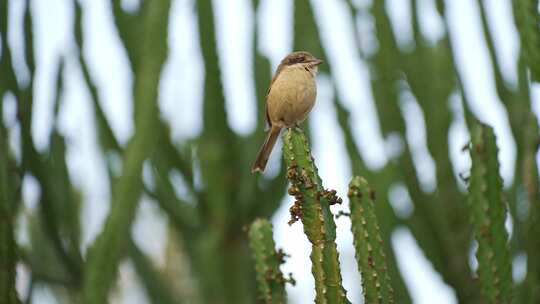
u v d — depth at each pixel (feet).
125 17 37.19
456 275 35.12
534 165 32.35
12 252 30.45
